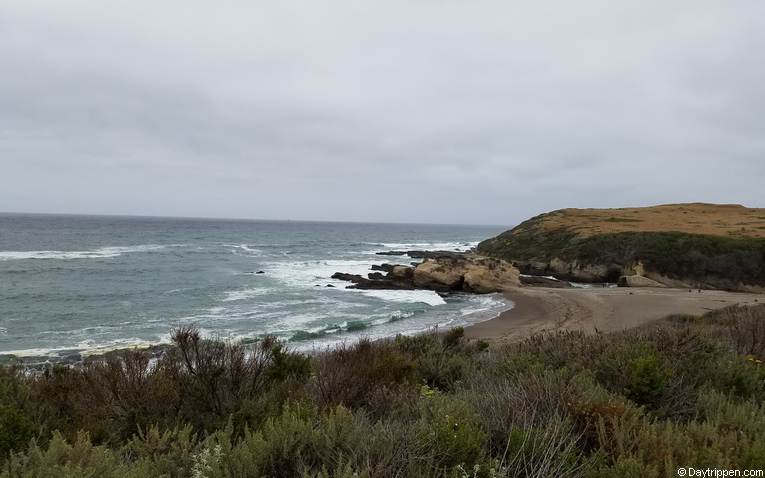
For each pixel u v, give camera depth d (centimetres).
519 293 3631
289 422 310
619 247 4928
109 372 503
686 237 4722
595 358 586
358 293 3678
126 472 264
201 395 468
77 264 4709
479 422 350
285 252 7575
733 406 413
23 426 337
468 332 2123
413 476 262
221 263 5475
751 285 4028
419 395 491
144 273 4278
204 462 272
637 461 283
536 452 300
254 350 633
